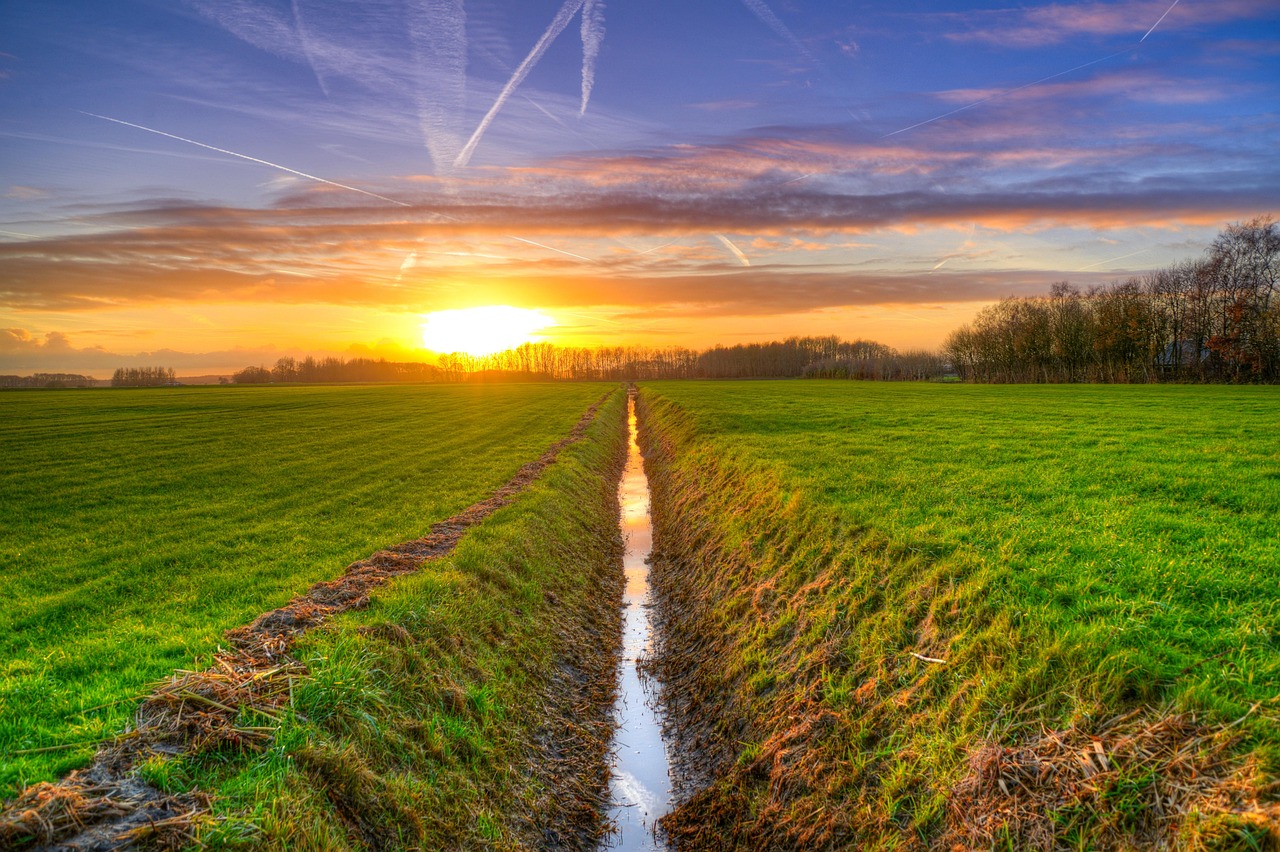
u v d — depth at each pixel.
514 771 7.98
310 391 99.81
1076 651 6.36
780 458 19.44
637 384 145.50
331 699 6.77
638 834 7.86
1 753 5.54
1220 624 6.84
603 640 12.77
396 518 16.03
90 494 19.50
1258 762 4.64
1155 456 17.61
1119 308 89.94
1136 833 4.76
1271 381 74.56
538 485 20.55
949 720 6.62
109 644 8.36
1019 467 16.48
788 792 7.36
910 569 9.45
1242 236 81.00
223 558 12.83
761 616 10.98
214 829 4.80
